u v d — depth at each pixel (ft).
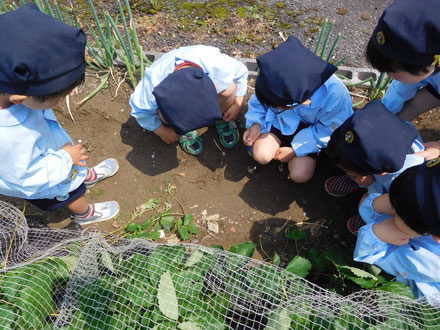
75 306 5.02
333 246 6.44
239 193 8.32
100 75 9.51
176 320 4.86
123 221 8.03
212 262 5.58
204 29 10.19
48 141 5.89
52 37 4.30
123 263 5.66
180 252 5.62
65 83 4.64
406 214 4.79
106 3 10.84
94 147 8.88
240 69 7.72
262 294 5.27
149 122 7.75
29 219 7.56
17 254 5.98
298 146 7.61
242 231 7.90
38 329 4.70
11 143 4.99
